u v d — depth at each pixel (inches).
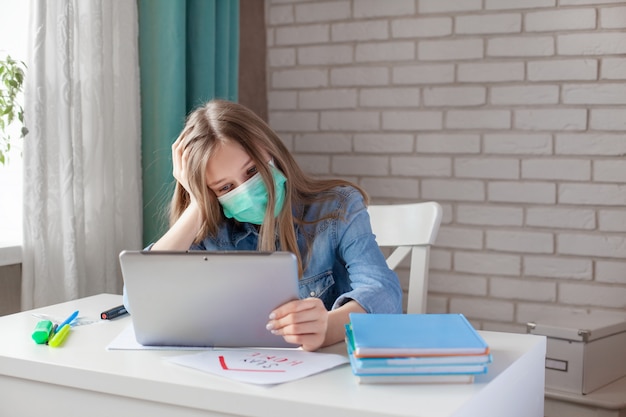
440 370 45.1
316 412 41.7
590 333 88.7
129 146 92.1
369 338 46.4
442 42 114.7
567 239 108.9
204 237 66.5
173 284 51.3
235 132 60.7
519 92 110.6
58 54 81.7
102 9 87.4
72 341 55.7
